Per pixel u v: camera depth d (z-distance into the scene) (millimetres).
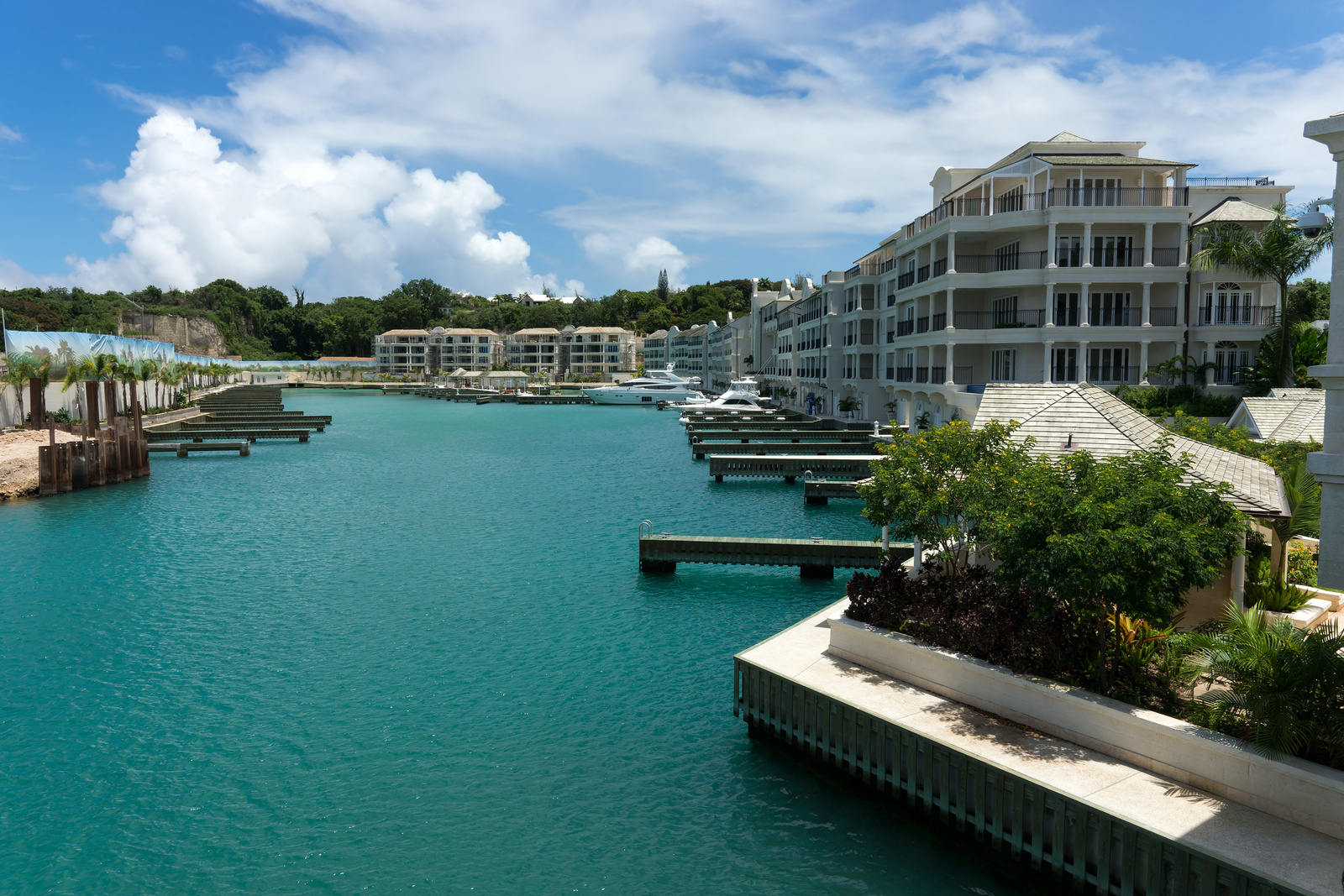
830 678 17391
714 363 159625
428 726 18734
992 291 53844
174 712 19469
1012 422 20047
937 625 17297
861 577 19422
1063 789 12781
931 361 55250
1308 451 24578
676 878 13555
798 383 100125
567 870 13758
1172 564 13266
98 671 21953
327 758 17328
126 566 32875
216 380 166000
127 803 15703
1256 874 10555
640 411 127375
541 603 27828
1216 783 12625
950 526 19297
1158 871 11484
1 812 15383
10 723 18906
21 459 51688
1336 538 17594
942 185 59375
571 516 42906
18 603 27875
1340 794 11328
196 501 47875
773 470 54375
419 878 13539
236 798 15867
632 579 30812
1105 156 50219
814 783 16266
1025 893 13102
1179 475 15828
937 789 14297
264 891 13273
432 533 38938
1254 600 18203
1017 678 15164
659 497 48625
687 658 22875
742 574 31359
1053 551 13914
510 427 99438
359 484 54531
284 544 36750
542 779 16516
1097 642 15578
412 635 24719
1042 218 48531
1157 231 49188
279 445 78812
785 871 13727
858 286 74688
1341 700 11961
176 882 13477
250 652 23297
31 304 166750
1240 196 52906
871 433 67625
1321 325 49625
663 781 16422
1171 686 14789
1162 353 49156
